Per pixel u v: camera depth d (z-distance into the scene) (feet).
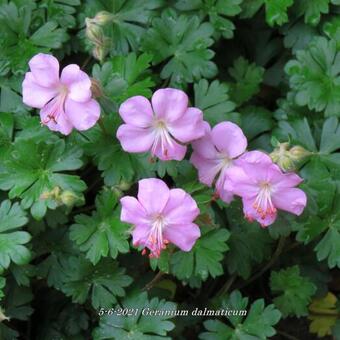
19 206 1.23
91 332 1.33
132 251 1.34
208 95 1.32
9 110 1.34
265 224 1.18
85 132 1.28
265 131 1.37
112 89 1.30
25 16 1.36
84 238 1.25
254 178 1.15
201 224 1.22
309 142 1.32
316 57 1.35
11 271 1.27
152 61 1.36
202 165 1.24
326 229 1.27
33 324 1.35
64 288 1.28
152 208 1.14
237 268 1.32
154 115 1.17
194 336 1.38
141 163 1.27
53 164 1.25
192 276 1.30
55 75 1.17
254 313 1.28
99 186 1.38
